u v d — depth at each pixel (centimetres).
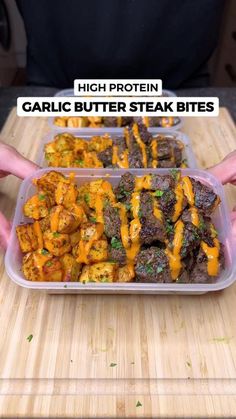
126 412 22
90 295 28
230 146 43
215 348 25
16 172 33
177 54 56
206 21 53
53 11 52
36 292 28
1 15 79
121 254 27
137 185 30
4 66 84
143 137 38
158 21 52
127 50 54
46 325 27
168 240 27
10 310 27
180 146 38
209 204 29
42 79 60
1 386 23
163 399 23
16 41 89
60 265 26
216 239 28
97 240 27
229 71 80
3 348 25
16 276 26
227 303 28
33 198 29
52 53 57
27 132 45
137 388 23
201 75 61
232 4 76
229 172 33
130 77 58
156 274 26
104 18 51
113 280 26
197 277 26
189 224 27
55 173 31
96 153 38
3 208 35
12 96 56
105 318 27
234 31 77
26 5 53
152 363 25
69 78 59
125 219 28
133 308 28
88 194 31
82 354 25
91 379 24
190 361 25
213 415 22
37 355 25
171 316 27
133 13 51
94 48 54
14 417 22
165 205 28
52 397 23
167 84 59
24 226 28
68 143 37
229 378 24
